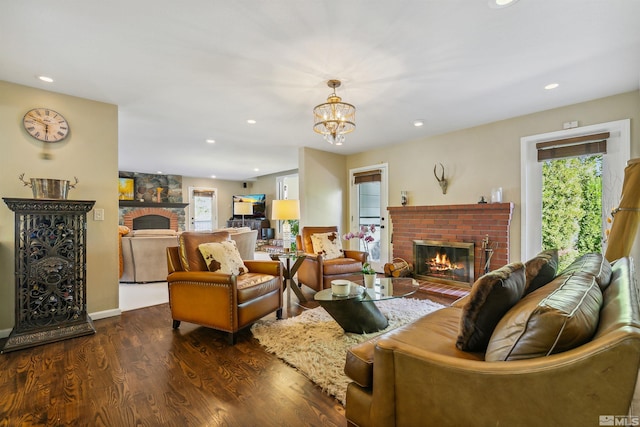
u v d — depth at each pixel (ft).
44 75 8.32
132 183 27.37
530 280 5.43
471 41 6.88
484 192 13.12
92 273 9.89
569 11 5.85
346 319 8.15
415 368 3.55
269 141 16.06
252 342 8.11
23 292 8.13
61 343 8.00
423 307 10.61
